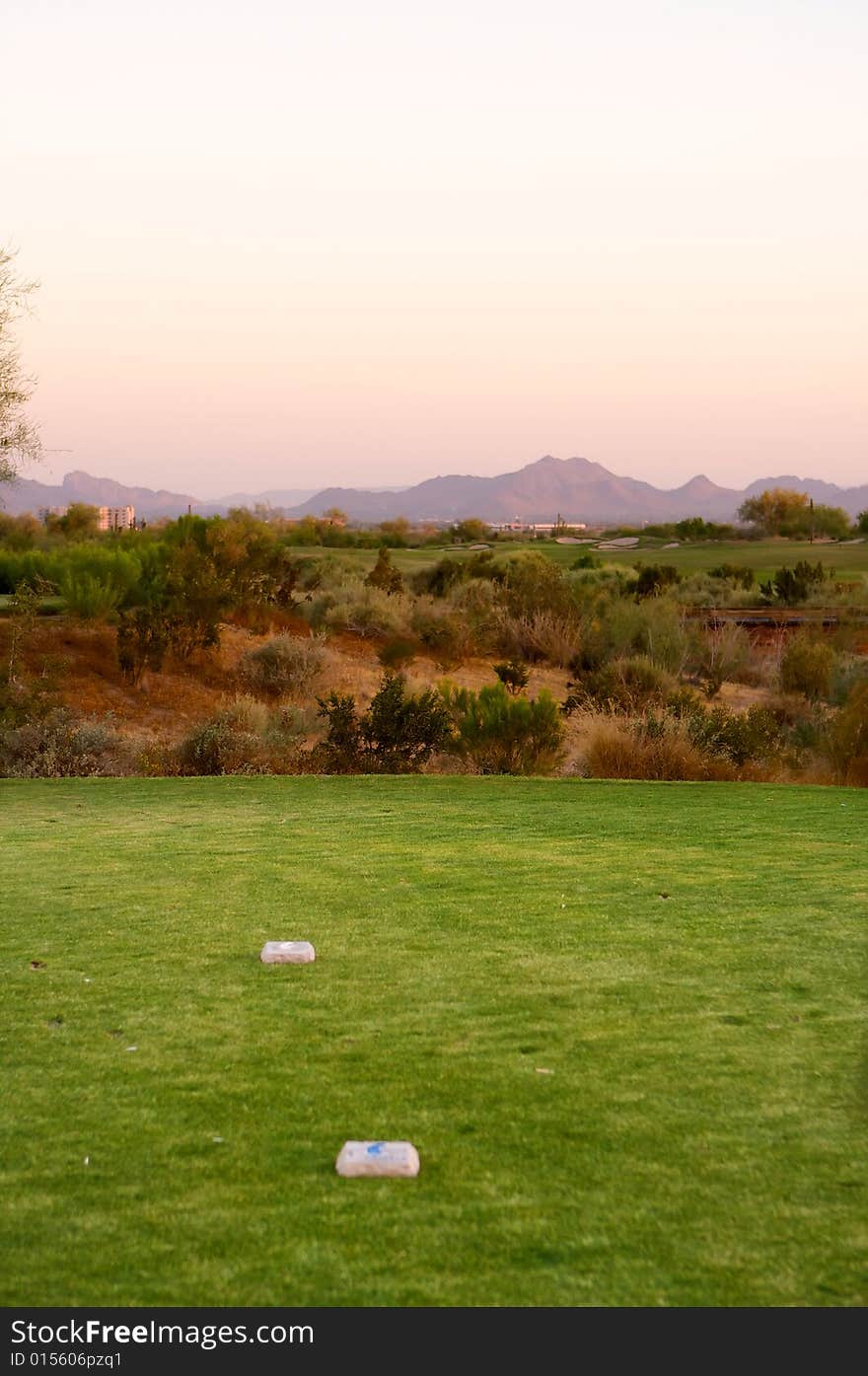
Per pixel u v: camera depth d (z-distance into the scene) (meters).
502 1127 4.76
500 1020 6.03
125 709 26.42
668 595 43.69
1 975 6.81
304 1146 4.59
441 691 21.59
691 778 18.61
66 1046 5.67
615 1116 4.87
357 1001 6.33
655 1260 3.81
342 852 10.56
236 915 8.20
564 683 33.91
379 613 35.97
